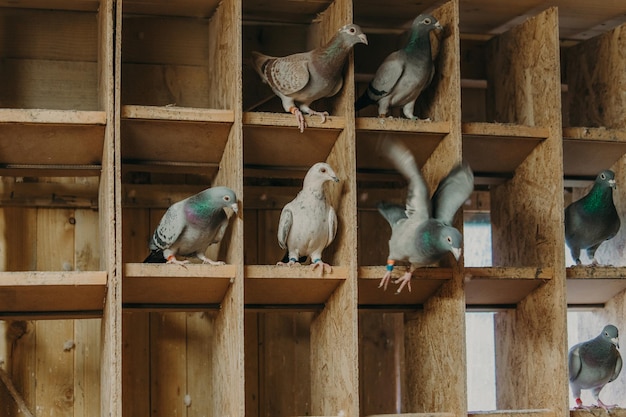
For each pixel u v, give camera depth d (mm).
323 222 4234
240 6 4207
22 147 4199
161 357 4742
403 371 5008
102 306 4234
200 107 4895
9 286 3904
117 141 3986
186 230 4125
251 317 4895
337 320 4344
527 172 4773
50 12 4738
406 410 4855
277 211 4977
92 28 4773
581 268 4602
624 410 4633
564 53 5422
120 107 4035
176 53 4891
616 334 4672
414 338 4762
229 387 4172
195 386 4766
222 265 4078
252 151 4461
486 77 5234
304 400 4922
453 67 4461
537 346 4664
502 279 4539
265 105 4941
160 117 4102
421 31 4492
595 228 4703
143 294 4242
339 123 4312
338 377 4316
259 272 4141
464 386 4285
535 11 4980
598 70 5156
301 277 4184
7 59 4676
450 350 4387
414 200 4152
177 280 4113
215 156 4453
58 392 4598
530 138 4625
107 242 3965
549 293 4574
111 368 3865
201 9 4727
